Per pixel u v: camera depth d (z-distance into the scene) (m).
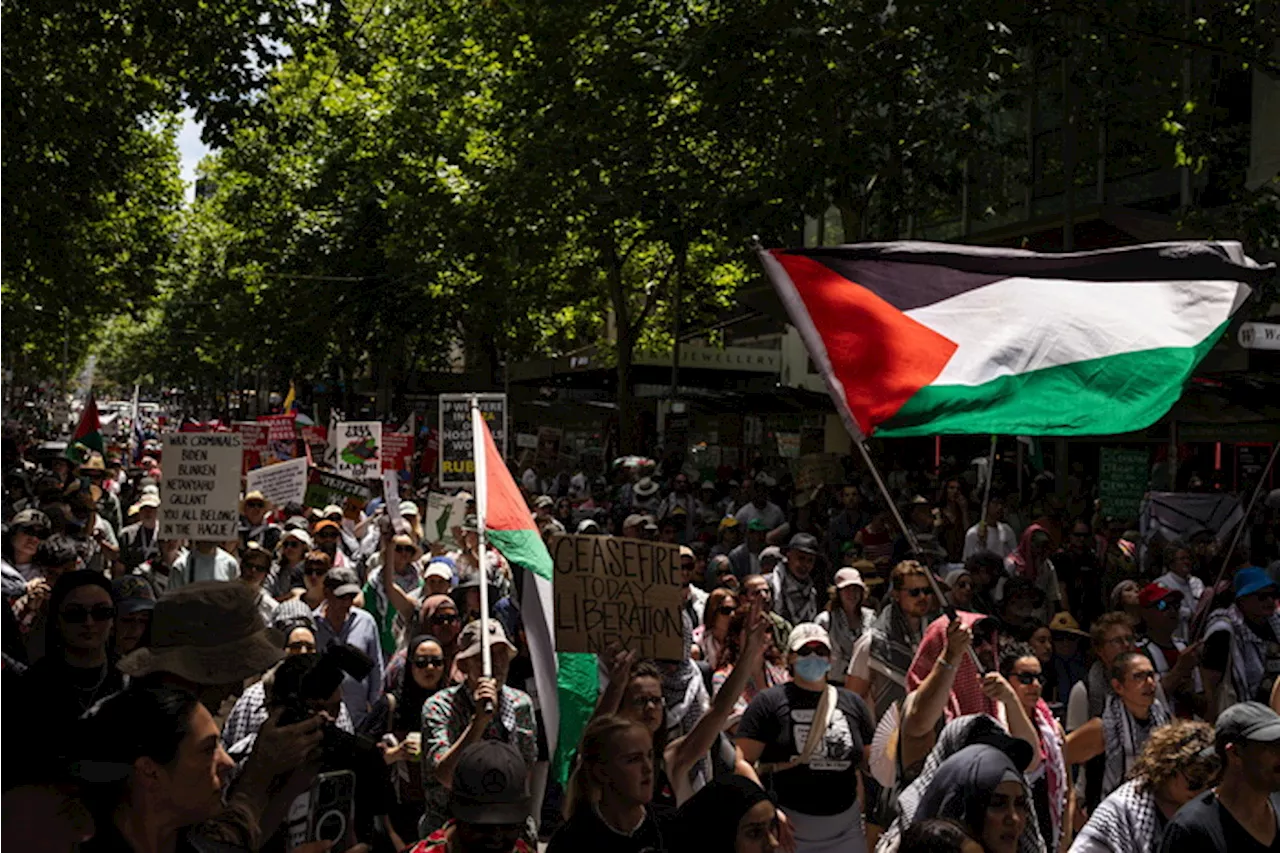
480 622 6.98
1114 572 14.04
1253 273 6.88
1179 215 19.69
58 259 23.58
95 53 19.23
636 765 4.55
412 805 6.96
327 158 41.19
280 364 55.75
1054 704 8.98
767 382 33.19
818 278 6.52
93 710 3.03
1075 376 6.51
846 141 17.67
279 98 35.22
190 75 17.33
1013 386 6.42
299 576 12.12
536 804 8.02
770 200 18.11
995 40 16.33
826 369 6.37
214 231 51.59
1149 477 19.88
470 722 6.54
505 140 26.80
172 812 3.04
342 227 43.22
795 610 11.57
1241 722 4.75
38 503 13.66
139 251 32.59
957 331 6.54
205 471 11.20
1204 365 15.16
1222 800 4.84
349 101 35.34
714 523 21.44
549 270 34.25
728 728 7.70
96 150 21.59
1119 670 6.93
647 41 20.92
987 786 4.42
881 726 6.70
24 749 2.97
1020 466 19.20
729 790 4.37
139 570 11.40
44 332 41.53
